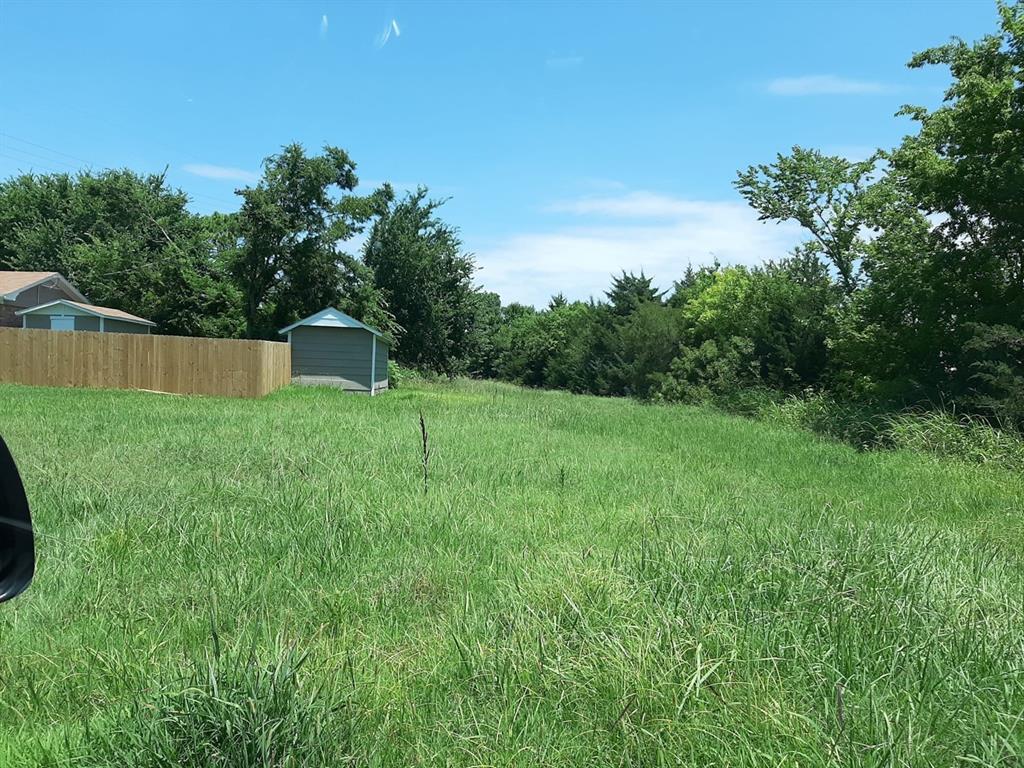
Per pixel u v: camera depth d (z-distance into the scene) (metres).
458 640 3.89
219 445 10.18
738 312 30.47
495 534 6.18
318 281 33.19
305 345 25.97
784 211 26.45
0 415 13.47
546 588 4.56
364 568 5.21
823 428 16.89
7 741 2.95
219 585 4.70
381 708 3.25
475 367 55.06
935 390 16.30
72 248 42.00
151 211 43.28
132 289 34.44
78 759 2.78
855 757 2.70
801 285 26.91
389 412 16.89
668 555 5.18
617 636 3.70
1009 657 3.64
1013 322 15.29
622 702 3.17
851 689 3.32
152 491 7.07
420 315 43.09
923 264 17.52
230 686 2.97
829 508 7.59
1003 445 12.46
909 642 3.70
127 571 4.97
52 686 3.43
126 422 12.70
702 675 3.27
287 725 2.81
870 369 20.02
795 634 3.74
